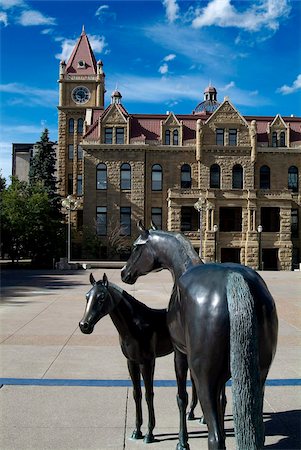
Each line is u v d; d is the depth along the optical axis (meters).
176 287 4.66
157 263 5.50
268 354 3.92
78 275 34.94
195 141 54.66
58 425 6.15
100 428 6.06
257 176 54.12
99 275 34.75
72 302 19.50
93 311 5.30
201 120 53.53
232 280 3.77
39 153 64.88
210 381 3.65
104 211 53.62
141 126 56.09
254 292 3.87
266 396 7.42
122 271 5.80
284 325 14.55
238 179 53.78
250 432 3.33
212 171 53.88
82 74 69.31
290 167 54.91
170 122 55.00
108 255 52.53
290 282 30.98
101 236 53.38
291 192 51.12
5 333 12.88
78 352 10.66
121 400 7.17
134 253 5.64
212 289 3.78
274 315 3.97
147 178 54.16
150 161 54.31
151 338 5.51
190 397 7.42
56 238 50.22
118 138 54.16
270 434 5.89
